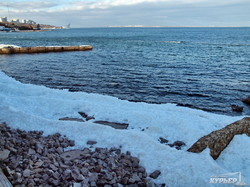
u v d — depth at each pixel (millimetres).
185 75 23812
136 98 15875
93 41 83188
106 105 9898
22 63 30250
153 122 8242
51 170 5148
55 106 9930
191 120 8492
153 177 5367
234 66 30062
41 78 21188
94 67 27875
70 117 8992
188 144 6887
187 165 5445
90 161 5820
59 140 6961
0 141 6145
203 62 33438
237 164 5723
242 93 17531
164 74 24172
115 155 6191
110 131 7285
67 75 22781
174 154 5941
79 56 39062
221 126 8133
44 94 11969
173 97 16391
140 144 6582
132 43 74125
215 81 21281
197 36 130625
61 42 77750
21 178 4750
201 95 16922
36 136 7059
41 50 44844
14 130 7348
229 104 15000
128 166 5781
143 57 38688
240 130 6746
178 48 57469
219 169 5219
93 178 5062
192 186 4949
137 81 20797
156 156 6004
